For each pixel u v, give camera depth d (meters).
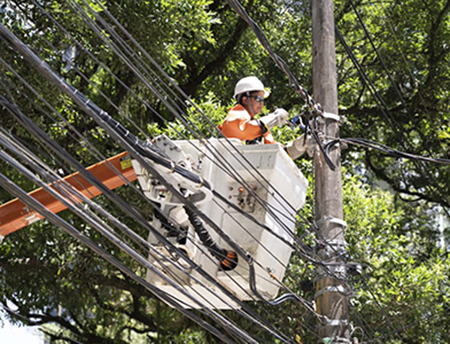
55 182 6.05
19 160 17.12
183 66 19.42
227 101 20.89
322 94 11.43
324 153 10.41
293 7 22.77
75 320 22.25
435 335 17.67
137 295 20.86
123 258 19.00
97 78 19.53
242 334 7.92
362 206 17.80
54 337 22.09
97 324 22.25
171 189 6.86
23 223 8.93
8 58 15.75
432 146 24.59
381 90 24.75
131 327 22.69
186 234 8.46
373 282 17.33
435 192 24.48
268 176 8.66
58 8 15.65
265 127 9.46
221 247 8.55
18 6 15.98
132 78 18.94
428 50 24.25
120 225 6.73
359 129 24.97
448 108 24.19
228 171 8.25
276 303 9.30
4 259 19.00
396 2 24.17
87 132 18.23
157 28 17.27
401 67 24.17
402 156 10.91
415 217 26.30
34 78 15.86
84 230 18.34
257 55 22.00
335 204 10.72
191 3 17.58
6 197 17.67
